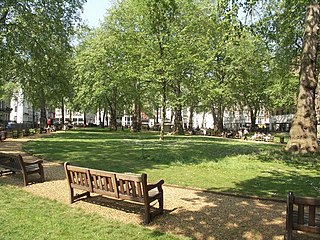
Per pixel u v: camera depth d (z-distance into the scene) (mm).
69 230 5484
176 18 25797
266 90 39531
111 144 22766
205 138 35688
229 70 39500
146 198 5945
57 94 34844
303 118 16516
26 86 29547
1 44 22219
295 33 20859
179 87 32719
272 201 7520
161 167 12469
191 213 6508
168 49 24438
